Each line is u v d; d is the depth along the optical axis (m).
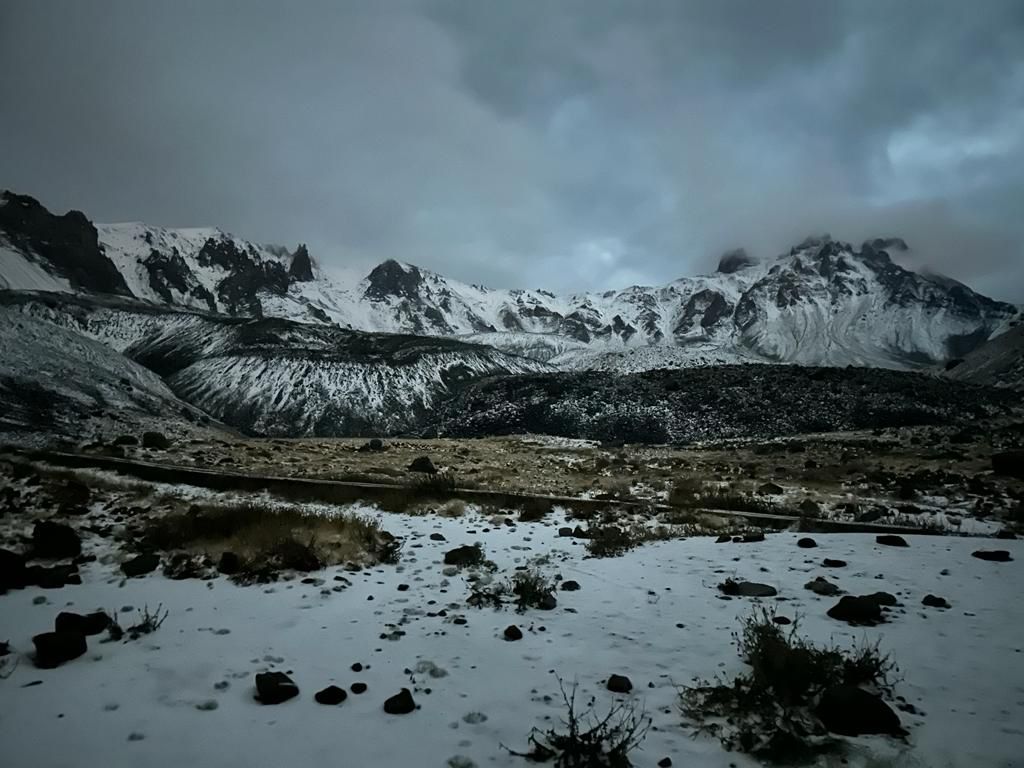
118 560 10.43
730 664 6.04
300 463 38.47
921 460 38.38
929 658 6.04
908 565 10.03
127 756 4.16
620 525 16.22
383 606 8.16
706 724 4.79
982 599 8.07
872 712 4.66
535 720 4.89
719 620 7.50
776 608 7.91
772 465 41.09
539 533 14.76
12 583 8.42
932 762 4.13
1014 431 52.19
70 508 15.05
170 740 4.41
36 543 10.47
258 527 11.80
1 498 15.81
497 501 20.36
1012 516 17.98
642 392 128.12
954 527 16.58
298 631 7.02
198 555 10.70
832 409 105.81
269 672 5.57
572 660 6.23
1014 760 4.12
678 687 5.52
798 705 5.02
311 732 4.61
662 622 7.49
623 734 4.62
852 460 40.41
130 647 6.33
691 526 15.64
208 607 7.89
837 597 8.40
